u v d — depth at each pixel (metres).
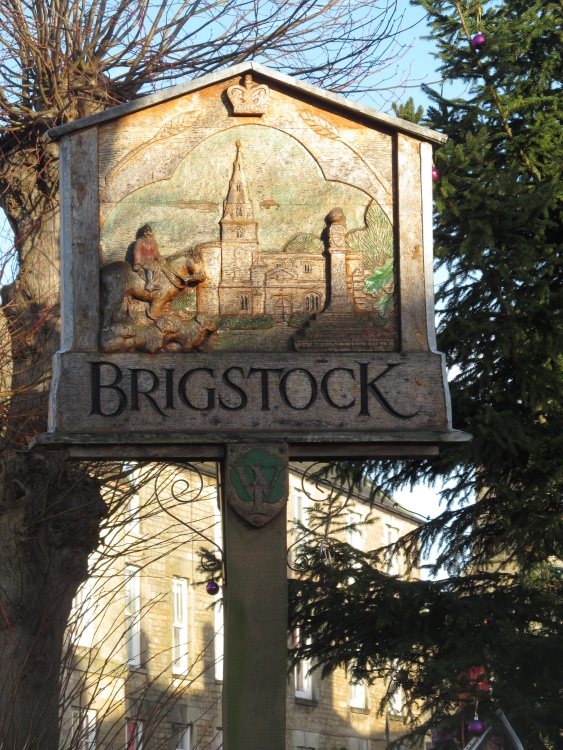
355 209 5.71
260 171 5.69
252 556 5.26
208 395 5.36
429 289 5.62
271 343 5.50
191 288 5.53
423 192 5.73
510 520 9.56
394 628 9.56
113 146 5.64
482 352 9.73
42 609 8.39
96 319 5.44
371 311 5.58
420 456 5.53
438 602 9.50
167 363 5.38
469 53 10.08
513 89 10.37
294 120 5.75
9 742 7.62
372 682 9.94
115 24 9.57
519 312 9.38
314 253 5.63
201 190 5.65
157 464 9.50
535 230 9.38
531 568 9.59
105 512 8.91
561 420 9.70
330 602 9.66
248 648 5.20
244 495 5.27
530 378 9.50
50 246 9.03
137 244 5.52
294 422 5.37
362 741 30.41
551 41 10.47
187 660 23.31
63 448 5.28
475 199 9.19
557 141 10.21
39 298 8.94
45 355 8.80
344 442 5.35
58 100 9.06
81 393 5.30
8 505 8.52
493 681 8.93
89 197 5.57
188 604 23.44
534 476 9.75
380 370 5.47
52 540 8.62
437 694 9.34
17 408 8.65
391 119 5.72
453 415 9.73
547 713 8.70
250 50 9.85
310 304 5.58
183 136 5.68
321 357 5.45
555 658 9.04
